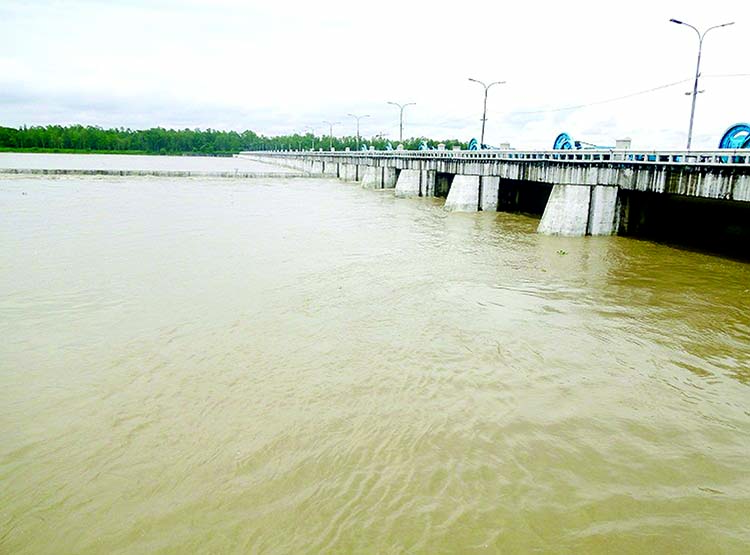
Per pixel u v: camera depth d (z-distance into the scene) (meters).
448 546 7.82
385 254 27.34
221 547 7.82
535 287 21.25
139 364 13.84
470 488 9.09
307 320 17.06
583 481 9.30
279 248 28.58
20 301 18.83
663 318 17.62
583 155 34.22
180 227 35.31
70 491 9.08
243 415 11.38
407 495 8.91
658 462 9.85
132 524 8.31
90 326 16.48
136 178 78.88
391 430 10.80
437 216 43.16
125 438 10.59
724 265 24.95
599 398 12.23
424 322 16.98
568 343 15.42
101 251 27.14
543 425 11.05
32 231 32.91
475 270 23.98
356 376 13.16
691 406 11.92
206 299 19.19
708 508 8.66
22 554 7.74
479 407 11.73
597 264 25.22
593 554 7.70
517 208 48.66
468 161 47.31
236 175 88.94
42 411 11.60
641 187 29.33
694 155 26.78
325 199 57.22
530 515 8.48
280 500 8.80
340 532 8.09
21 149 194.12
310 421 11.13
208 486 9.16
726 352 14.91
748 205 32.66
